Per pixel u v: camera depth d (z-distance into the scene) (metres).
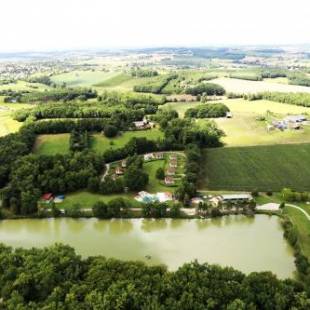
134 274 138.62
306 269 152.50
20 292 134.38
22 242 187.38
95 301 124.62
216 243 182.62
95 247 180.88
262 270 160.88
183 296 125.25
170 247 179.50
